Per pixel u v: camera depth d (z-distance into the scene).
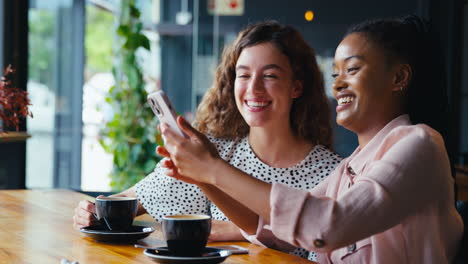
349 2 4.77
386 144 1.17
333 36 4.80
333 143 1.95
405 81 1.26
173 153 1.14
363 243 1.20
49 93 5.05
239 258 1.24
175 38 6.57
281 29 1.80
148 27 6.56
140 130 4.28
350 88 1.25
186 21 6.56
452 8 4.77
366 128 1.29
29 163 4.80
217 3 5.14
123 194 1.94
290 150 1.83
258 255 1.27
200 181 1.20
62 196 2.07
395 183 1.03
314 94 1.85
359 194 1.03
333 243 1.01
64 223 1.56
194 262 1.08
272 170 1.79
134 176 4.23
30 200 1.97
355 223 1.01
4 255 1.18
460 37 4.81
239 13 5.09
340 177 1.37
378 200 1.02
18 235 1.39
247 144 1.85
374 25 1.26
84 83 5.48
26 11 4.23
